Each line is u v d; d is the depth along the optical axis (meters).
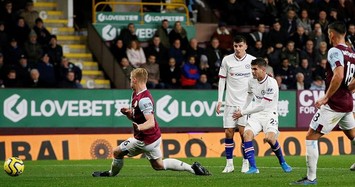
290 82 69.06
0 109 58.12
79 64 70.12
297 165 47.97
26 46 65.38
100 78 69.94
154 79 66.75
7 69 62.25
